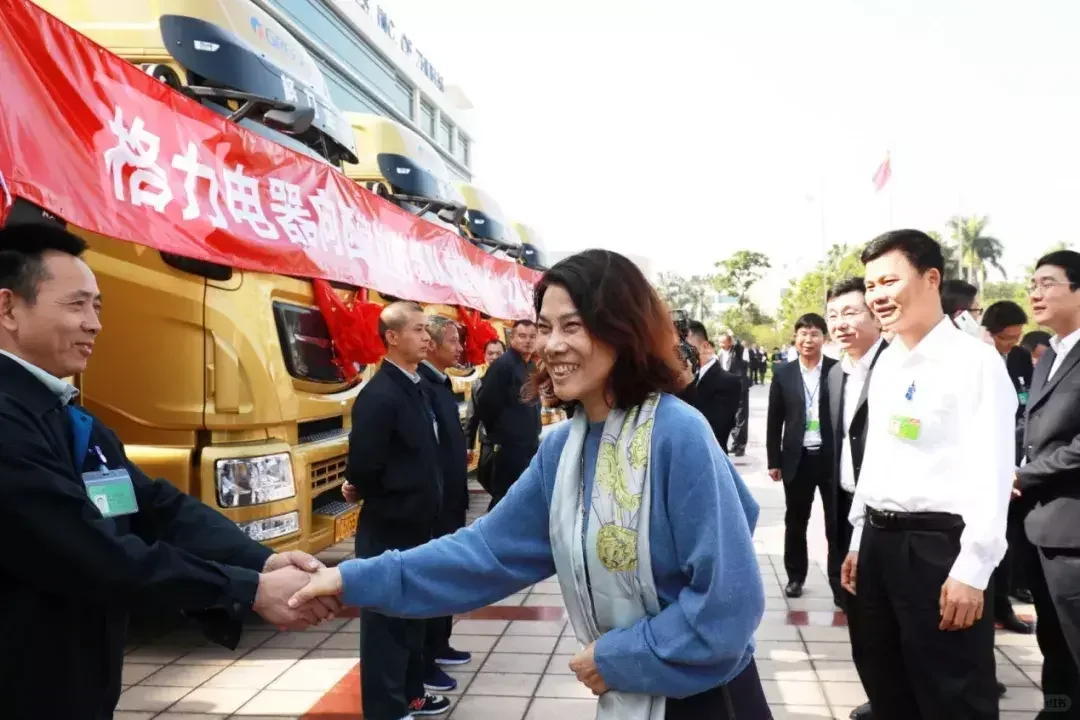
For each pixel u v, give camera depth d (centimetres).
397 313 328
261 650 414
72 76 294
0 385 157
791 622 448
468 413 706
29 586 150
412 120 2189
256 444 382
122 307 373
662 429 147
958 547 227
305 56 529
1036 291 294
